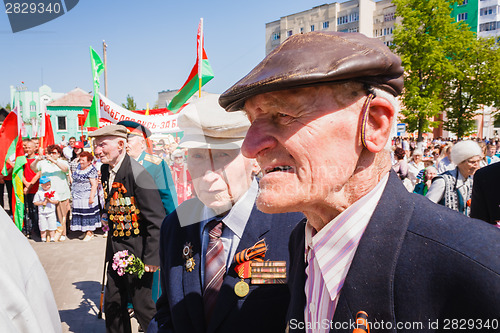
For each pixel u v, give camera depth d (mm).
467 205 2984
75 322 3537
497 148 12922
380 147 619
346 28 52594
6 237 849
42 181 6297
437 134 39531
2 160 4617
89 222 6586
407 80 20250
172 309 1246
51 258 5492
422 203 656
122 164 2457
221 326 1120
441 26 19719
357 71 547
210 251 1236
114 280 2604
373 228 635
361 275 625
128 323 2703
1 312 723
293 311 865
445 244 573
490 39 22984
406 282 589
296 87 565
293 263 981
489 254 544
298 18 57625
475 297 534
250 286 1134
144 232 2508
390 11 50906
